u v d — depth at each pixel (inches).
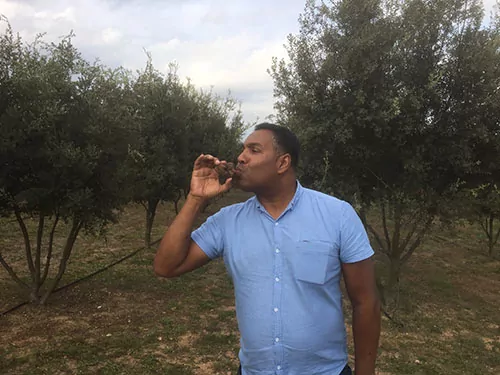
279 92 209.8
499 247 383.6
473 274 300.4
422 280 279.6
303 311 53.0
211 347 170.4
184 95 335.0
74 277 256.8
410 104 180.7
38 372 143.9
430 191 197.5
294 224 54.5
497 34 186.4
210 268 294.4
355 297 56.2
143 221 469.1
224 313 207.8
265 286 54.0
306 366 53.8
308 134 192.9
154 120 305.6
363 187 214.5
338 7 192.7
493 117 191.5
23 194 173.9
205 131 377.4
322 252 53.1
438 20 185.6
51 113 170.2
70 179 179.2
